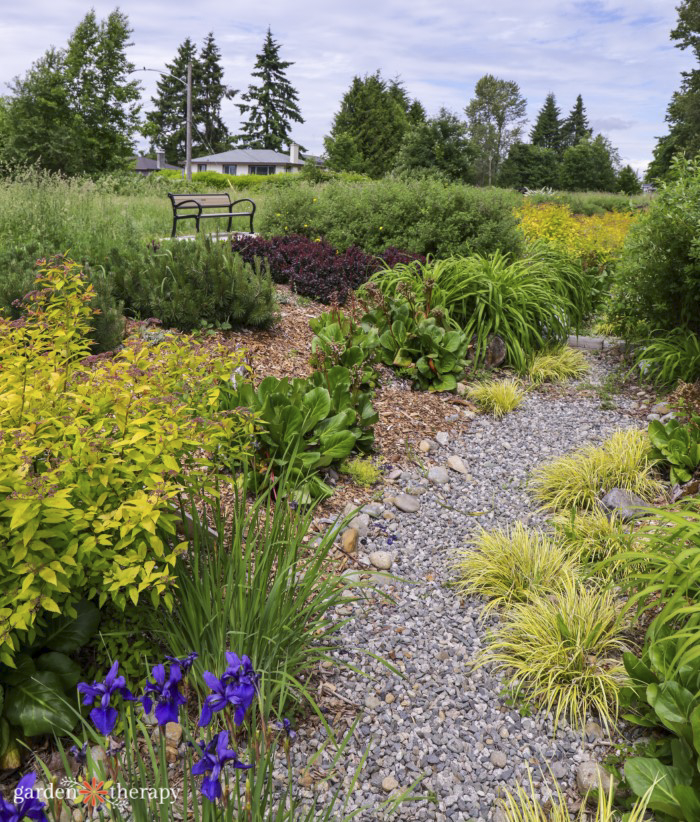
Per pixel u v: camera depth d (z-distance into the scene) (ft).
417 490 14.65
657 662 8.13
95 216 30.71
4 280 18.61
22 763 7.20
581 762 7.92
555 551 11.68
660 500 13.75
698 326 21.94
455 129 70.03
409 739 8.21
